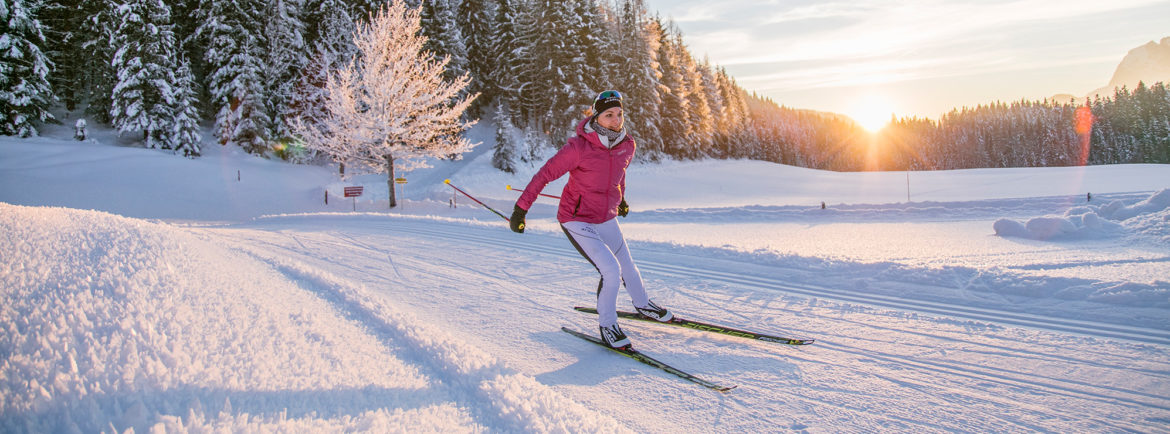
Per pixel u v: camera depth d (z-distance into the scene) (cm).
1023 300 385
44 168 2366
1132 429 214
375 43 2036
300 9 3334
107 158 2594
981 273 435
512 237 781
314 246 716
